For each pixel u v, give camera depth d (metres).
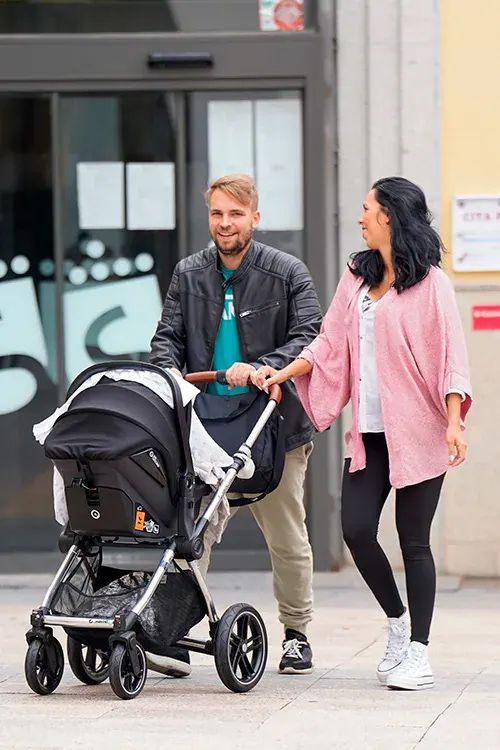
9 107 18.31
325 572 18.17
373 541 11.66
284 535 12.28
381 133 17.83
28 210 18.42
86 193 18.42
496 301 17.66
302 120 18.22
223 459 11.38
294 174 18.33
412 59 17.69
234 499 12.03
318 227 18.03
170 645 11.33
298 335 12.16
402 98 17.72
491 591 17.16
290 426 12.16
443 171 17.72
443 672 12.48
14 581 18.06
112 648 11.00
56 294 18.50
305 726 10.29
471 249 17.62
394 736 10.00
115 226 18.47
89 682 11.93
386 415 11.46
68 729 10.22
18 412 18.64
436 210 17.70
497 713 10.73
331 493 18.22
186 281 12.45
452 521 17.98
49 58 18.05
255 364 11.92
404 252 11.51
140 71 18.03
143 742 9.84
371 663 12.97
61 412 11.41
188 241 18.42
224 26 18.08
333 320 11.93
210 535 11.86
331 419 11.86
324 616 15.66
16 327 18.58
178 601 11.32
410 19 17.67
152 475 11.00
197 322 12.38
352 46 17.86
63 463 11.05
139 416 10.93
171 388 11.12
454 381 11.34
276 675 12.33
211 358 12.37
